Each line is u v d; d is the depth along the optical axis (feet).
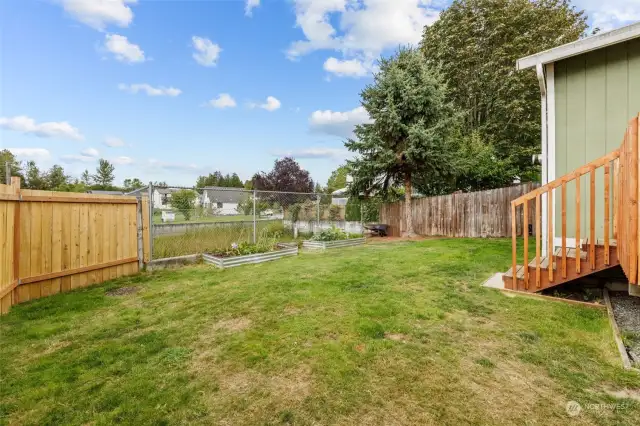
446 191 42.04
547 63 15.58
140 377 7.28
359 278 15.74
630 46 14.14
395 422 5.70
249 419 5.88
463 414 5.86
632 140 8.49
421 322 10.06
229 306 12.05
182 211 26.61
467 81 55.31
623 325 9.70
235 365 7.75
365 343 8.70
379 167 34.17
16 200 12.42
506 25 51.72
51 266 14.11
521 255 20.99
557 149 15.65
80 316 11.28
